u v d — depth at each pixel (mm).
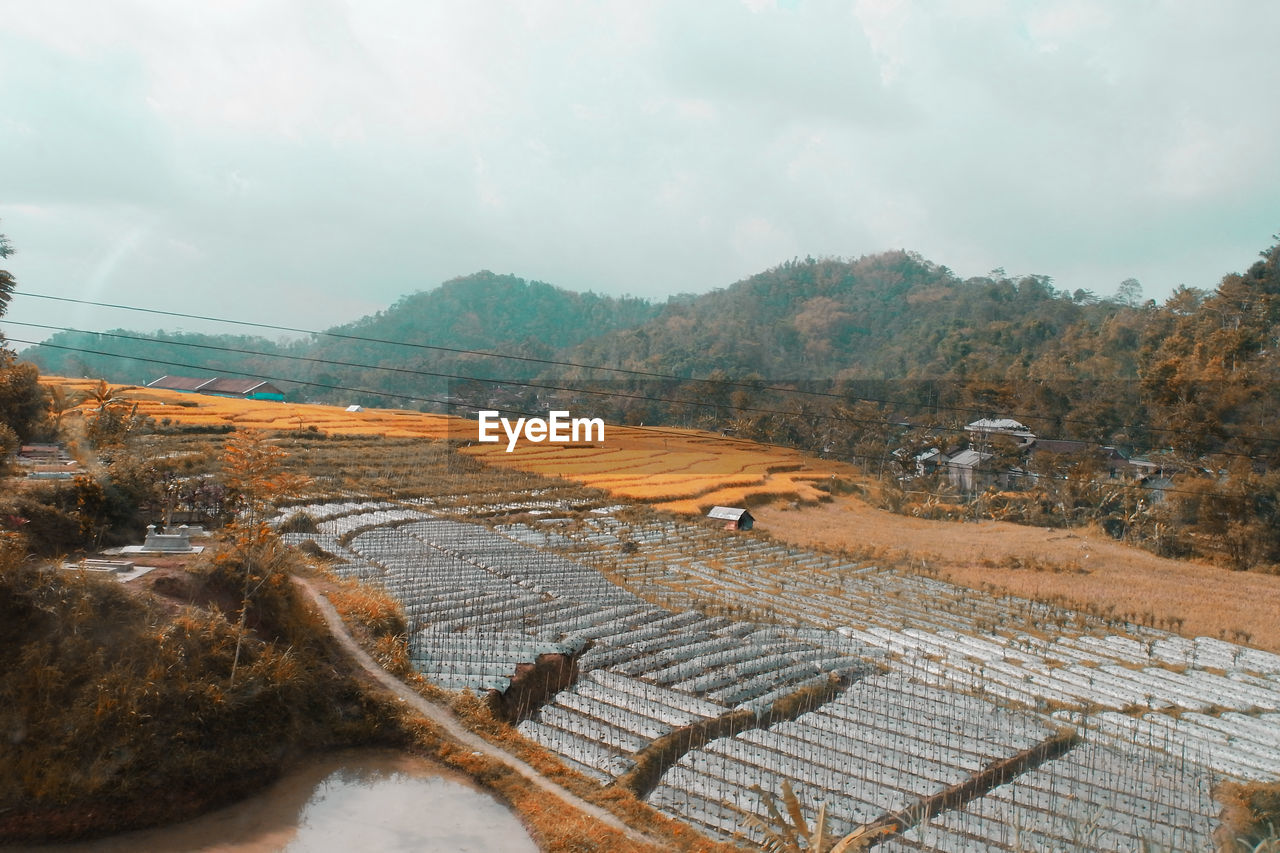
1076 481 69562
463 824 14188
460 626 24312
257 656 16922
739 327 169000
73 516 22094
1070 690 24609
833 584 37125
